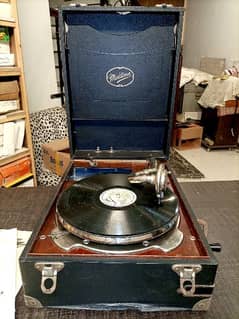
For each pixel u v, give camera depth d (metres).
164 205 0.76
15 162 2.04
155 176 0.81
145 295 0.63
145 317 0.63
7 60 1.84
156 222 0.69
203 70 4.80
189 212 0.82
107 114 1.27
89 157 1.25
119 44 1.16
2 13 1.74
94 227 0.68
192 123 4.12
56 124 2.68
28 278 0.61
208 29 4.64
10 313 0.61
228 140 3.79
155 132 1.32
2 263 0.75
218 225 0.96
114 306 0.65
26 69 2.59
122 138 1.33
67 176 1.09
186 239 0.71
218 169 3.19
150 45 1.16
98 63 1.19
